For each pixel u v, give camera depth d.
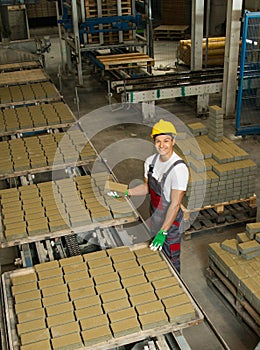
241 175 5.32
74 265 3.46
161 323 2.90
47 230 3.80
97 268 3.42
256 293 3.82
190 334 4.05
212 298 4.46
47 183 4.64
